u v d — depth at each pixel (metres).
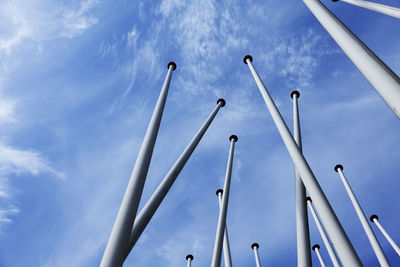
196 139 9.84
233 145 13.45
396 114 3.72
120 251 4.42
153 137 7.17
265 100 10.34
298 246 6.90
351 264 4.30
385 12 8.34
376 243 12.69
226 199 10.88
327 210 5.28
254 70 12.42
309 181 6.15
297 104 13.02
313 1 6.64
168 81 10.26
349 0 10.33
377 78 4.10
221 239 9.52
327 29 5.75
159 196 6.95
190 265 14.23
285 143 7.88
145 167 6.13
